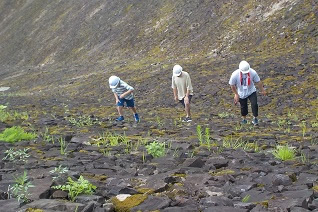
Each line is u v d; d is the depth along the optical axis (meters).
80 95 27.22
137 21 43.59
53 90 31.97
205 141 8.09
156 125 11.80
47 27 59.59
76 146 7.34
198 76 23.58
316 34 25.92
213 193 3.94
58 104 22.12
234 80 11.80
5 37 67.00
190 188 4.12
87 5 56.28
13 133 8.16
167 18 40.16
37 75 42.56
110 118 14.02
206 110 17.33
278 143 7.89
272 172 4.87
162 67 29.73
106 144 7.72
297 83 19.33
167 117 14.93
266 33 28.75
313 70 20.58
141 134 9.39
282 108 16.56
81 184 3.87
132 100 12.95
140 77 27.80
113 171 5.13
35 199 3.73
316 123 11.98
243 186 4.07
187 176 4.59
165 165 5.45
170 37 36.91
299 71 20.77
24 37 61.94
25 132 9.07
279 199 3.60
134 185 4.28
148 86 24.41
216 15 35.03
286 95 18.16
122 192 3.95
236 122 12.91
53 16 61.38
